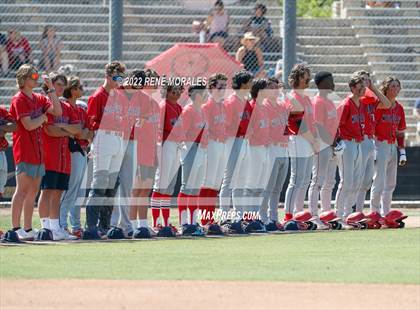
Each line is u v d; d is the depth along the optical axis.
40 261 27.77
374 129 38.84
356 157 38.06
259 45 49.06
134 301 22.12
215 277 25.33
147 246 31.59
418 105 48.59
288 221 37.41
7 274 25.52
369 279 25.05
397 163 42.84
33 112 32.03
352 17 53.81
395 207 46.84
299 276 25.52
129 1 53.16
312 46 52.94
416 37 52.97
